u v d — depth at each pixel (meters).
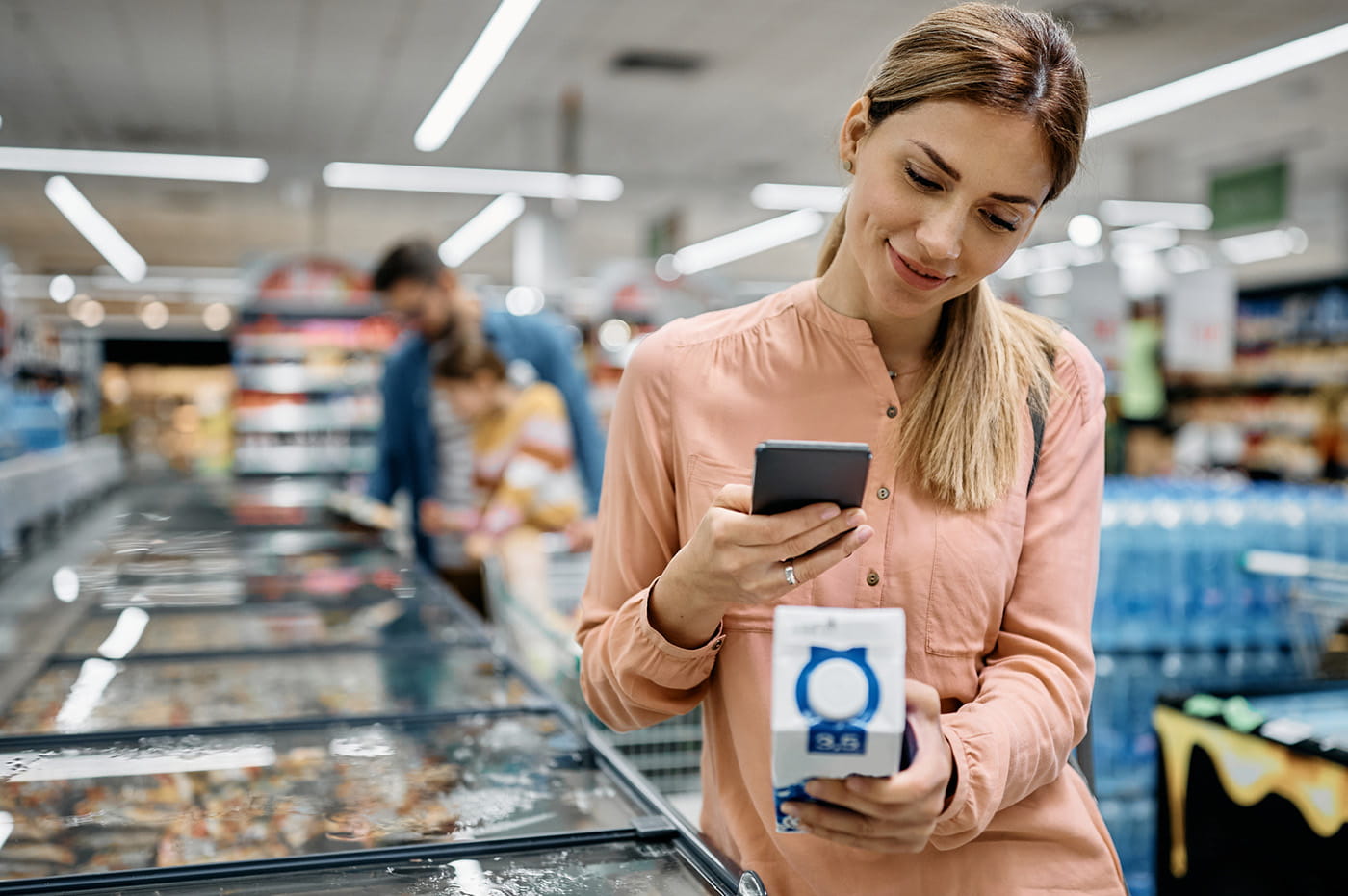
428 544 4.38
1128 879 3.53
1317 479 13.40
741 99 9.27
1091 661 1.13
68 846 1.30
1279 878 2.38
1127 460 14.21
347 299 12.05
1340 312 13.48
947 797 0.95
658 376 1.20
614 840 1.32
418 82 8.80
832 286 1.18
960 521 1.12
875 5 7.04
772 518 0.92
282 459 12.49
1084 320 10.30
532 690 2.13
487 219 14.12
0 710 1.96
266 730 1.84
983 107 0.93
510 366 4.36
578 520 4.34
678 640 1.08
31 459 7.06
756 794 1.14
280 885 1.19
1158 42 7.62
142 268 19.08
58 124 10.13
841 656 0.82
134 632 2.69
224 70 8.53
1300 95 8.58
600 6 7.13
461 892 1.16
